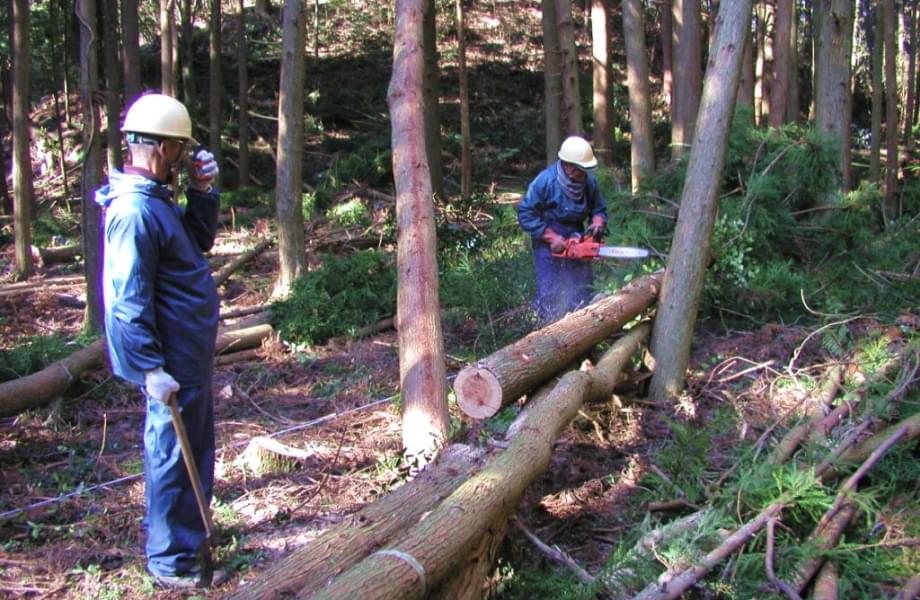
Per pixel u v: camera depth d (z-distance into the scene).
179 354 3.60
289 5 8.69
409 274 4.97
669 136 18.09
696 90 10.40
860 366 5.25
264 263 11.43
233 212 14.29
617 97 21.00
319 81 21.12
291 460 4.80
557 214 6.29
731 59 5.48
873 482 4.13
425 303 4.85
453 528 2.93
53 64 15.66
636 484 4.44
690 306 5.56
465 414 4.41
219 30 15.41
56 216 15.21
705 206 5.53
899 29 18.47
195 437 3.70
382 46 22.89
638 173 10.74
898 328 5.88
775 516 3.53
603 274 6.95
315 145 18.64
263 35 22.05
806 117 20.69
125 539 4.08
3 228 14.29
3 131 18.02
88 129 7.65
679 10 11.15
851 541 3.69
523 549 3.72
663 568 3.44
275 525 4.15
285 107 8.87
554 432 3.88
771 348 6.14
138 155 3.52
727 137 5.57
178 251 3.56
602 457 4.78
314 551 2.98
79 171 17.22
